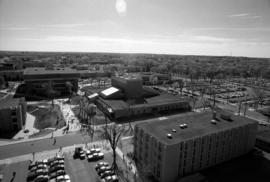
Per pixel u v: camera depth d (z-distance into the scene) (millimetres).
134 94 158875
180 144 66812
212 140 74875
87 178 68500
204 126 81312
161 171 66188
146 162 75312
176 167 67500
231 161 80812
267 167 76938
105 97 154000
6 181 65750
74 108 145875
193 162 71812
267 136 95500
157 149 67938
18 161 76938
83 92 199500
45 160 76062
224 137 78125
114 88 168125
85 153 83625
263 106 169125
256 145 95750
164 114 139750
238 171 73875
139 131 79125
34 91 187625
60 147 88250
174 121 86438
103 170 71625
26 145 89875
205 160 74875
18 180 66438
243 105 171375
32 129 108312
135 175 70188
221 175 71188
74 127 111312
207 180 67562
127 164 77062
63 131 105875
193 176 68750
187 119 89375
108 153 84625
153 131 75625
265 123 125812
